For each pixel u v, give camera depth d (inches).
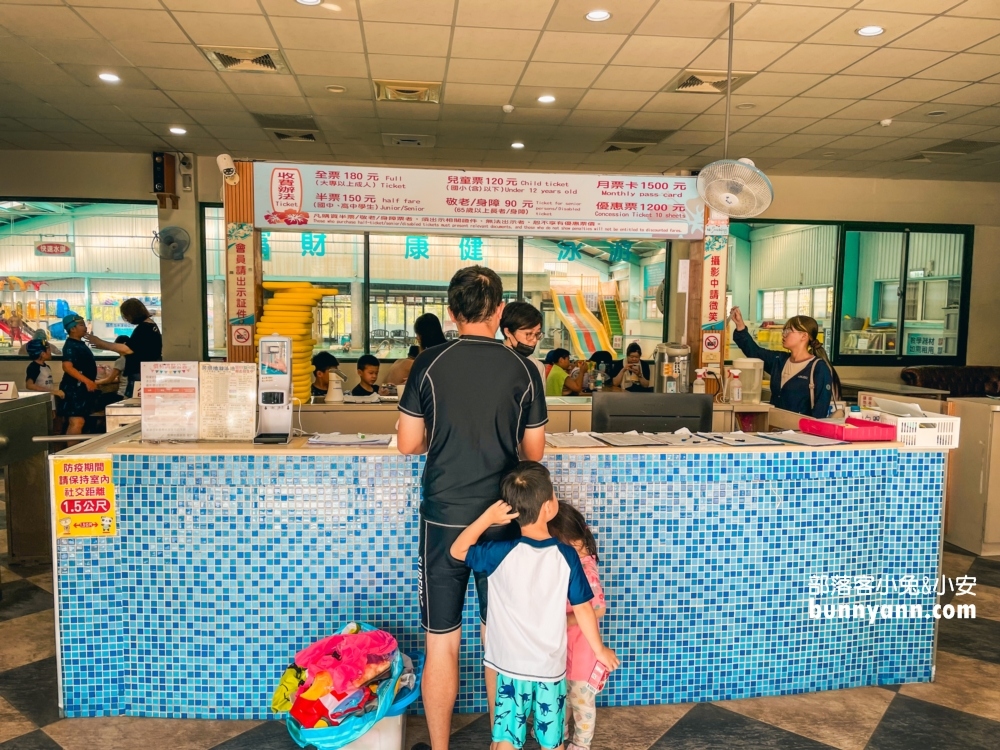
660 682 100.6
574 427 171.5
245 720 94.9
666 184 163.0
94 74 196.7
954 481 180.9
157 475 92.2
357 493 93.9
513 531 79.0
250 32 165.8
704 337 173.6
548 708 74.0
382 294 338.0
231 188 151.8
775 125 244.1
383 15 155.3
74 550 91.9
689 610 100.2
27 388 225.6
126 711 95.4
